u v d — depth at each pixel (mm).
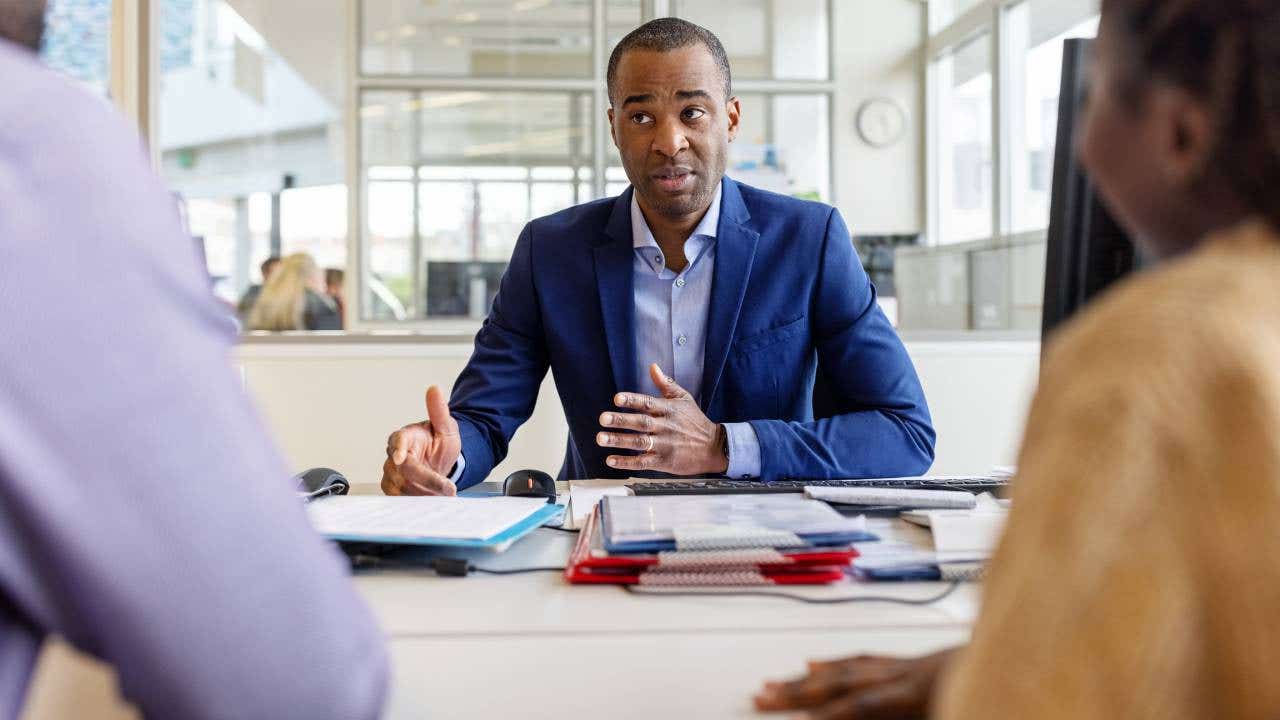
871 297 1583
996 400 3025
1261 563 318
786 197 1636
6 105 394
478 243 5719
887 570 823
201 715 394
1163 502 326
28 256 376
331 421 2857
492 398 1558
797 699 544
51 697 545
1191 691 332
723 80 1529
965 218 5270
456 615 729
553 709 547
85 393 376
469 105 5695
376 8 5625
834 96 5617
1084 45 1004
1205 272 356
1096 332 361
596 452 1579
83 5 2818
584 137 5727
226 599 392
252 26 5227
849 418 1392
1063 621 331
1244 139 361
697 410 1303
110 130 420
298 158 5602
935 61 5555
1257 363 328
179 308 408
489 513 996
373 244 5621
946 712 364
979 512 930
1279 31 352
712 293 1555
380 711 463
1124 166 400
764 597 777
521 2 5645
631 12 4410
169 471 384
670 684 583
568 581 833
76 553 374
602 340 1571
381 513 999
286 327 4426
